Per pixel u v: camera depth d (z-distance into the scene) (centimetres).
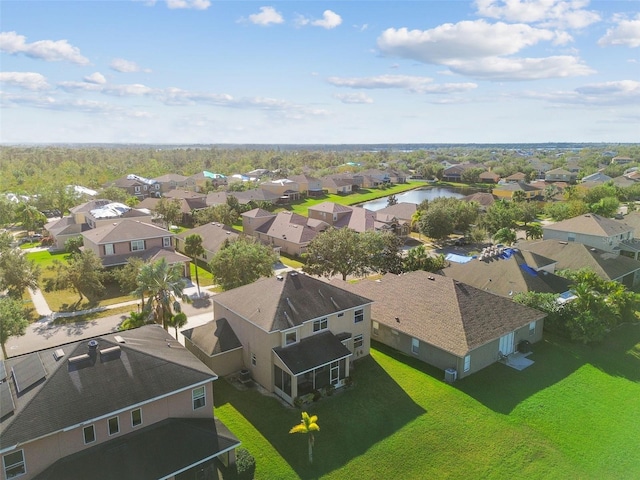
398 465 2400
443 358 3353
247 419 2741
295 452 2462
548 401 3020
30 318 4347
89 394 2117
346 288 4366
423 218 7944
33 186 12100
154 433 2202
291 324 3003
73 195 9881
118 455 2052
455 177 18750
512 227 8412
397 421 2753
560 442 2627
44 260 6456
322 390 3006
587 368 3481
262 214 8406
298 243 6994
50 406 2014
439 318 3550
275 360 2970
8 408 1991
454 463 2433
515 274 4631
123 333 2691
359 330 3506
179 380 2328
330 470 2344
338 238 5119
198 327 3541
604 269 5091
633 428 2775
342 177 15412
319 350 3055
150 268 3419
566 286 4644
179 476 2191
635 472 2417
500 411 2888
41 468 1950
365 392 3061
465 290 3822
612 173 16962
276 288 3306
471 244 7931
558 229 6631
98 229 6100
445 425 2733
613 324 4053
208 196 11306
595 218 6519
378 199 13962
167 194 11288
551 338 3988
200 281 5650
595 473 2402
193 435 2242
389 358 3562
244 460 2270
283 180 13300
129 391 2191
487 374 3344
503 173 19312
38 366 2252
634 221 7244
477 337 3331
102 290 4788
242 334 3284
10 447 1817
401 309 3812
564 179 16925
